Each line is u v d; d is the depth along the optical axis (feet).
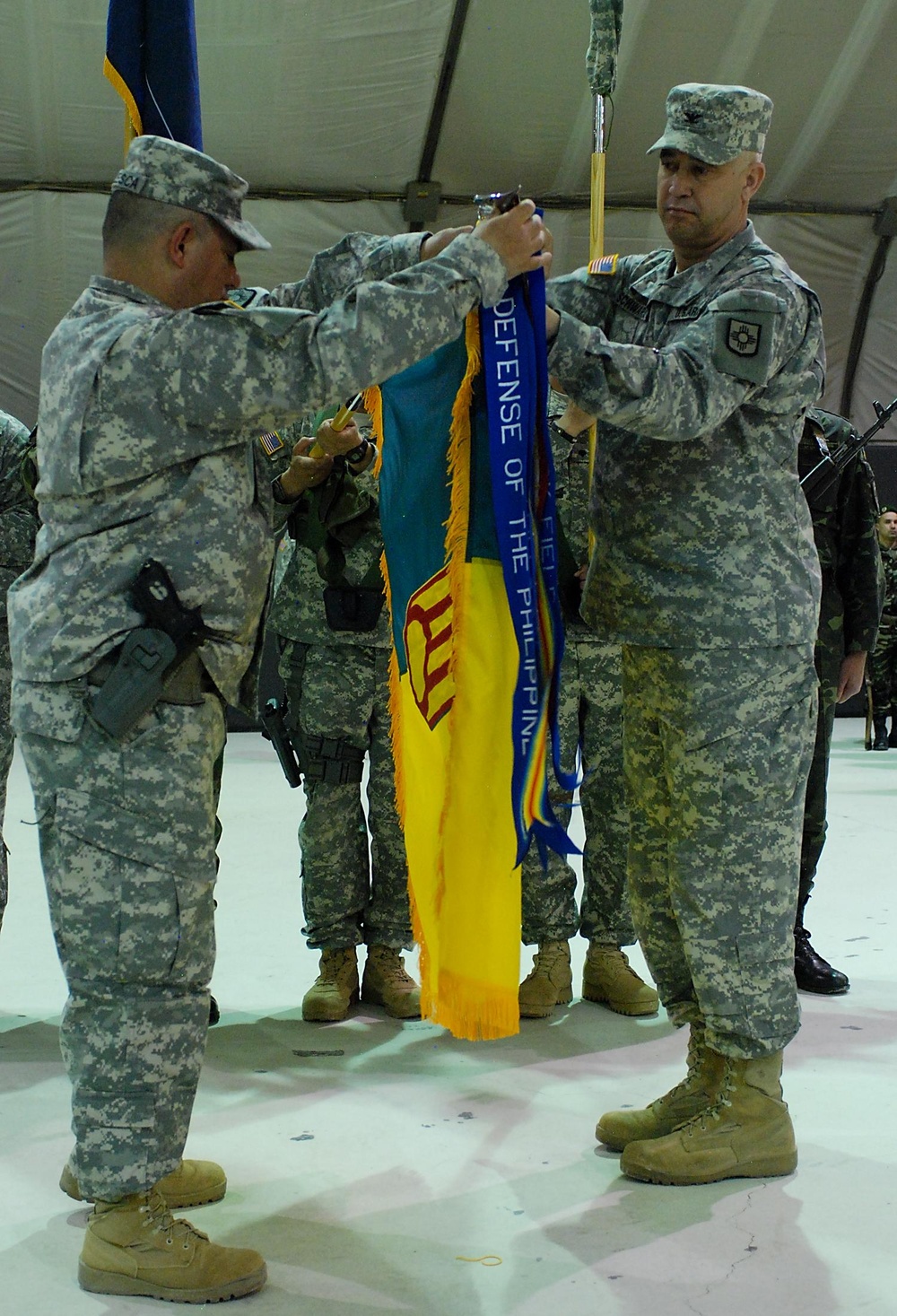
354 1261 6.71
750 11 26.09
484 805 7.36
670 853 8.02
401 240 7.77
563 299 8.44
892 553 30.07
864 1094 9.02
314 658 11.03
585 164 29.22
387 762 11.03
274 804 21.44
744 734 7.70
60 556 6.48
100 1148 6.32
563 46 26.66
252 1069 9.60
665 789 8.22
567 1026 10.66
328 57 26.23
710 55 26.99
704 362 7.24
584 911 11.37
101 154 27.66
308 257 30.30
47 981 11.79
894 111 28.76
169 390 6.18
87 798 6.34
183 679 6.48
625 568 7.97
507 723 7.32
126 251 6.73
